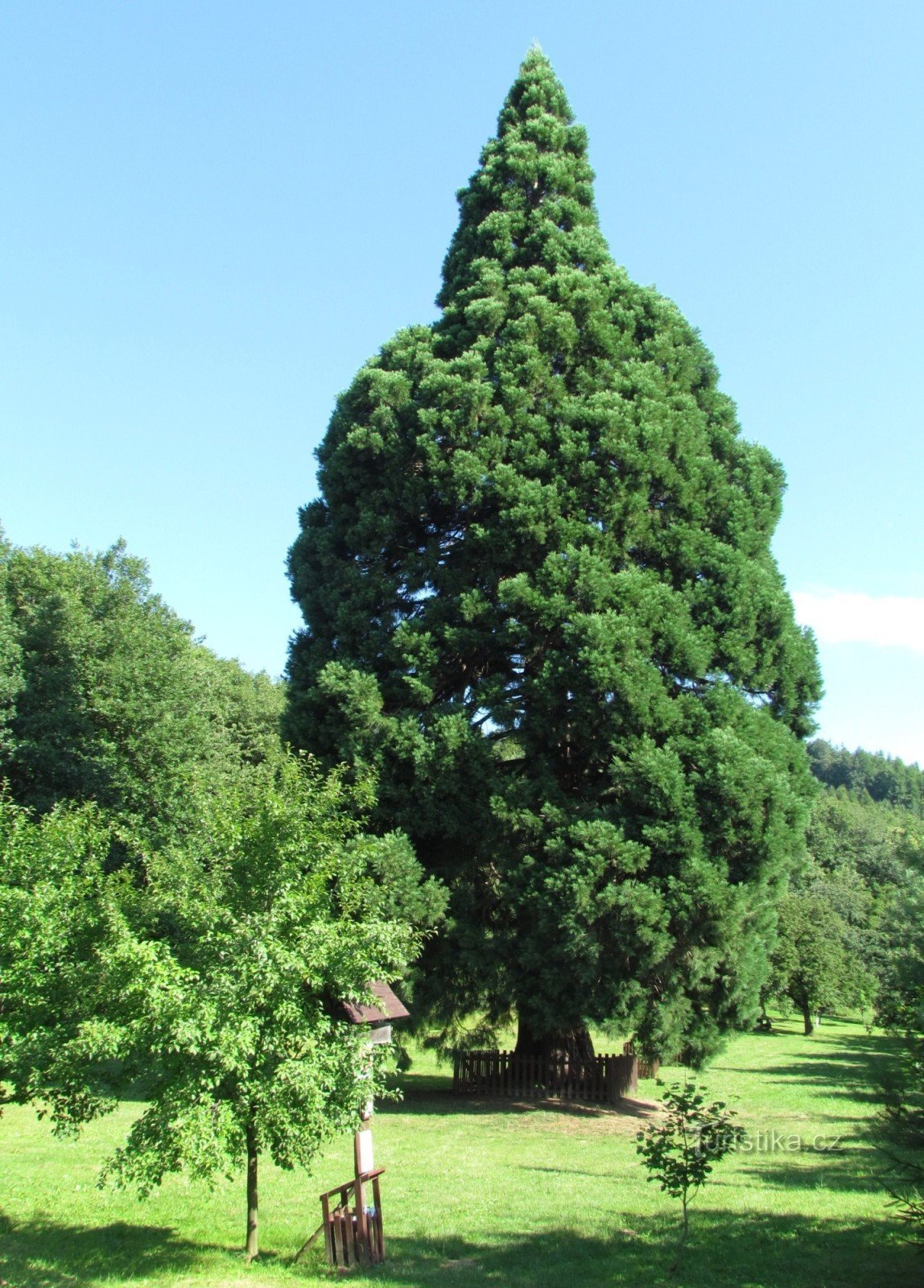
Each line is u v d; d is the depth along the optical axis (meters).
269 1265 8.77
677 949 17.12
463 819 18.66
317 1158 13.70
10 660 26.89
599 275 22.83
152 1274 8.20
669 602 19.16
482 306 21.97
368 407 22.16
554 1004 17.64
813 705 21.14
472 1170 13.23
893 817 91.12
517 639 19.11
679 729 18.36
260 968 8.30
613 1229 10.46
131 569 32.97
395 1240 9.98
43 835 12.33
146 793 26.09
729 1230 10.34
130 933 8.84
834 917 40.16
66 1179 11.47
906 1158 9.12
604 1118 17.41
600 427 20.11
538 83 25.80
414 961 18.41
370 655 20.12
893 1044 8.81
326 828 9.82
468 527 20.36
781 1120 17.92
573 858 17.22
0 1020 10.54
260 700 44.72
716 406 22.89
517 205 24.08
